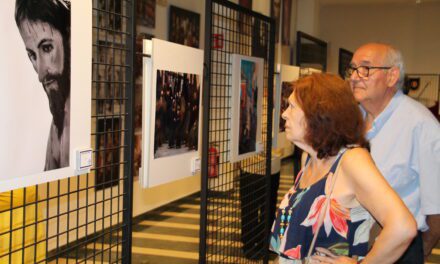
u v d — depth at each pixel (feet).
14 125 4.00
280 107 12.92
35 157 4.24
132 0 5.52
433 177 6.50
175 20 19.63
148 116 6.70
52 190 12.32
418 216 6.78
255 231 12.44
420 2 39.83
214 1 7.90
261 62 10.34
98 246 11.87
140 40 16.62
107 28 5.37
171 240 15.98
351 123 4.69
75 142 4.74
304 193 4.89
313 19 37.65
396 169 6.82
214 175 9.71
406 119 6.82
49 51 4.32
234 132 9.19
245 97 9.57
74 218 13.12
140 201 18.22
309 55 32.50
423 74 40.47
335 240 4.63
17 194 6.12
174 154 7.43
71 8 4.55
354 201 4.60
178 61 7.23
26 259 6.33
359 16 41.63
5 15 3.86
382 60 6.95
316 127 4.70
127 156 5.63
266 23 10.88
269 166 11.10
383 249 4.20
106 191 13.55
